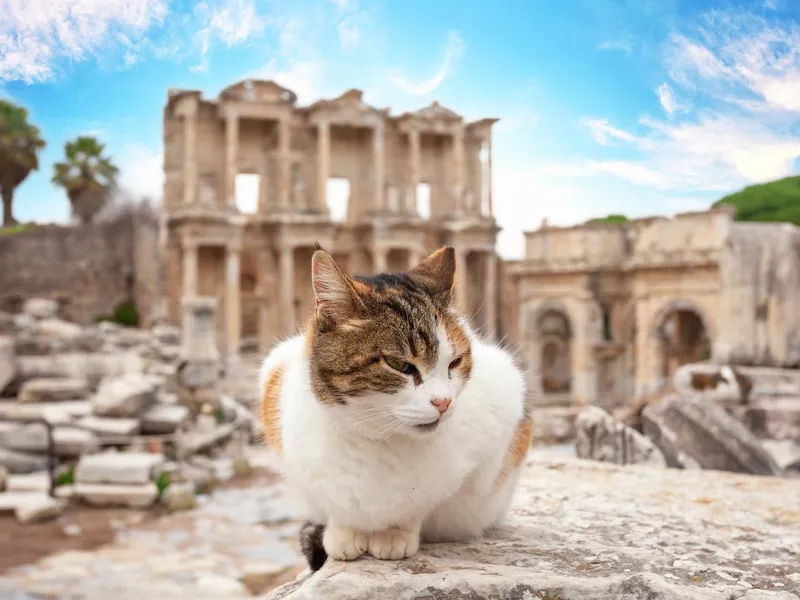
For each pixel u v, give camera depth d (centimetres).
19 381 2616
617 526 478
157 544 1628
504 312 6625
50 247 5959
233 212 5788
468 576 341
